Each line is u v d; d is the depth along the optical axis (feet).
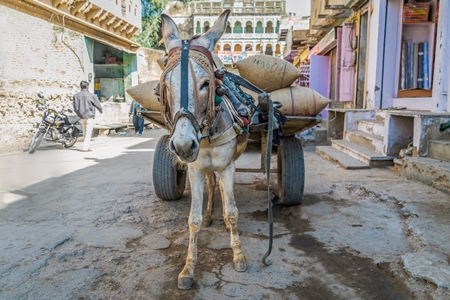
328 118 32.63
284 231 12.92
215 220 13.97
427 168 17.16
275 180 20.39
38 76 38.55
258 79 14.46
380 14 27.84
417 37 27.89
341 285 9.39
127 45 59.57
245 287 9.25
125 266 10.40
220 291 9.09
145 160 27.32
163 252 11.32
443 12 21.02
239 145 10.92
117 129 50.49
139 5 61.93
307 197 16.83
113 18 50.85
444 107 21.49
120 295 8.97
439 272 9.08
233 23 128.77
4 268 10.18
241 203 16.16
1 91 34.17
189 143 7.17
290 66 14.32
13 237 12.30
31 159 27.91
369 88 30.09
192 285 9.33
